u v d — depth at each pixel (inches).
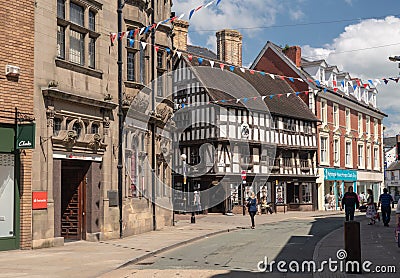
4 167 521.3
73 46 614.9
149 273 405.1
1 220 518.0
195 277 384.5
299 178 1523.1
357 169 1851.6
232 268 429.4
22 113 527.5
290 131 1502.2
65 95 573.9
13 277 379.6
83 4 625.3
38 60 549.6
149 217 777.6
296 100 1608.0
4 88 515.2
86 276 387.9
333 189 1699.1
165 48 815.7
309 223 999.0
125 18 705.6
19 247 527.2
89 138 618.8
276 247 582.9
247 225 954.1
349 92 1876.2
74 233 634.8
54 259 470.6
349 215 799.7
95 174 637.3
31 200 534.3
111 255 500.4
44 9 561.3
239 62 1685.5
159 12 815.1
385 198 821.2
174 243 612.1
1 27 516.1
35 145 536.1
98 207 641.6
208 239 698.8
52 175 564.7
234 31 1675.7
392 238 617.9
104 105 642.2
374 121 2042.3
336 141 1739.7
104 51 660.1
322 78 1689.2
